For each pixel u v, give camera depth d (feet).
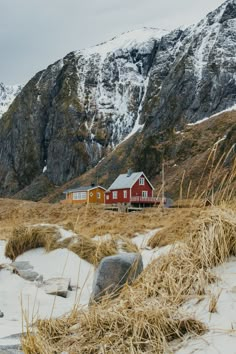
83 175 573.33
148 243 46.73
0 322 21.36
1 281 34.63
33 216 138.21
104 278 19.31
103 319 12.37
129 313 12.10
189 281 12.95
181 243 14.89
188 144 421.59
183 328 11.10
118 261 19.61
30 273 36.63
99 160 636.48
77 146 650.84
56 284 33.35
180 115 500.33
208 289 12.44
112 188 284.00
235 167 14.75
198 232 14.69
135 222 85.25
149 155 444.14
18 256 43.91
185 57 575.38
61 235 44.55
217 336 10.25
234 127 321.32
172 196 284.61
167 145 439.22
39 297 30.66
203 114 480.64
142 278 15.05
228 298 11.70
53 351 11.97
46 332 13.32
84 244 41.78
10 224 106.52
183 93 519.60
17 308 27.63
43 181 642.63
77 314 14.30
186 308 11.96
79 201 316.19
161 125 518.78
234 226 14.03
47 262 40.37
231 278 12.62
